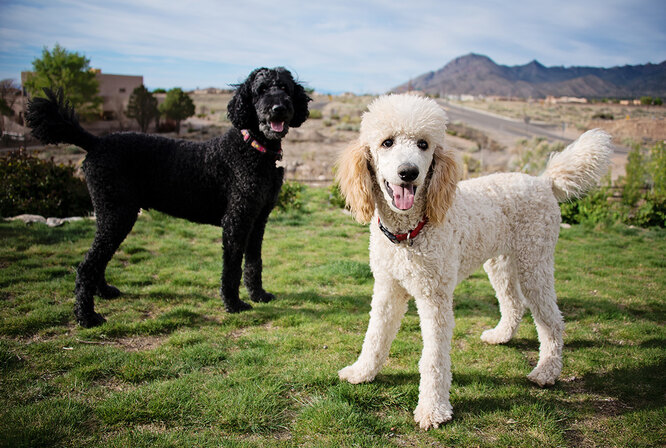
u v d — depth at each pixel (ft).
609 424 8.50
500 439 7.99
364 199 8.94
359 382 9.71
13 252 17.35
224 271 13.66
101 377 9.67
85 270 12.34
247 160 13.16
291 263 18.67
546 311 10.32
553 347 10.27
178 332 12.02
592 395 9.61
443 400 8.64
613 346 12.00
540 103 258.57
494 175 10.95
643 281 17.81
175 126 107.24
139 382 9.57
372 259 9.59
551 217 10.50
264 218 14.61
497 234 10.14
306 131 90.38
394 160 7.95
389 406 9.10
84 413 8.30
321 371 10.10
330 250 20.92
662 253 21.90
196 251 19.61
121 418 8.13
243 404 8.60
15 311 12.51
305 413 8.54
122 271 16.57
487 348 11.93
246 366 10.21
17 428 7.63
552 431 8.22
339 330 12.60
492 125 134.10
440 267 8.69
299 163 63.00
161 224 23.40
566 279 18.02
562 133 121.29
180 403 8.61
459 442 7.97
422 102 8.73
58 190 25.61
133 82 119.65
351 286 16.29
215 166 13.30
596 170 10.84
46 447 7.34
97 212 12.82
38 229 20.34
